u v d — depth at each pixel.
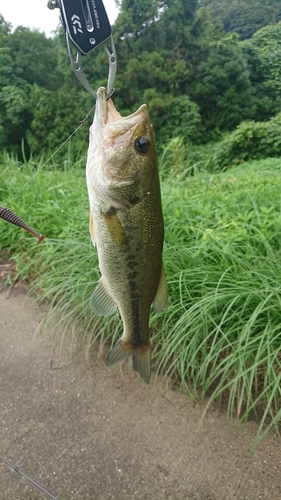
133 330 0.38
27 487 0.44
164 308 0.39
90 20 0.29
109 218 0.33
